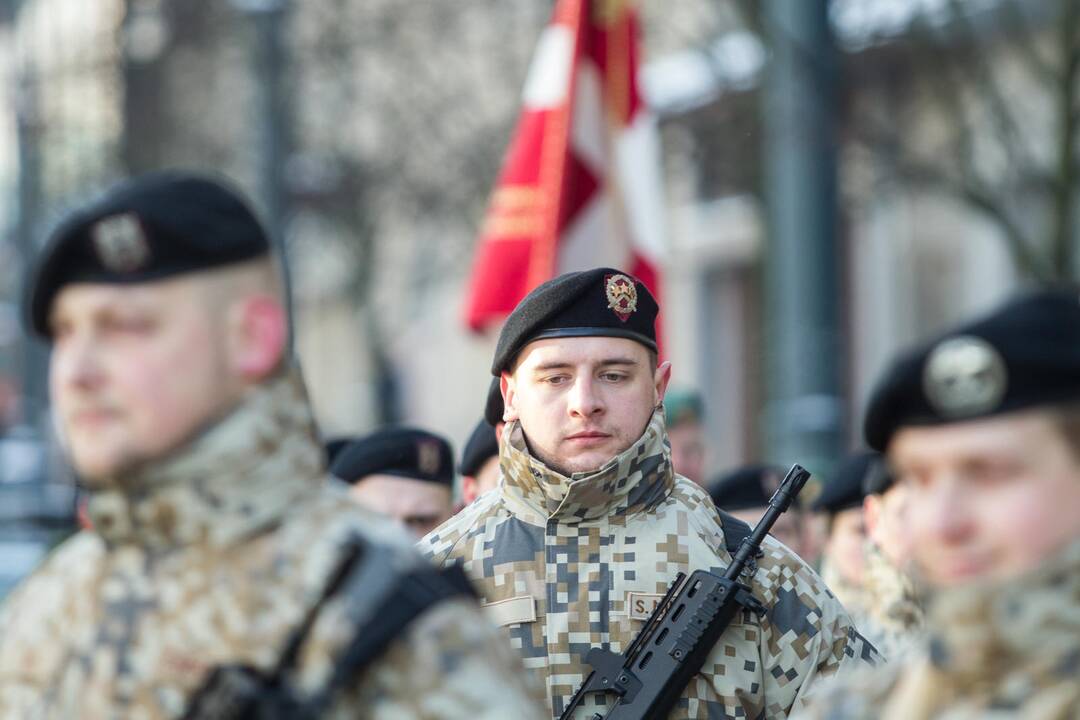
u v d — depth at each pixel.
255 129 34.19
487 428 11.73
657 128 35.06
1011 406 5.23
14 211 41.84
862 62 26.94
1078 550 5.25
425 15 46.34
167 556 5.83
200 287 5.82
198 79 46.03
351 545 5.67
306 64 46.03
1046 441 5.24
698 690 8.95
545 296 9.36
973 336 5.30
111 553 5.98
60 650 6.03
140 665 5.74
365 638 5.46
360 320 56.56
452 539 9.68
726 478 13.47
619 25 17.33
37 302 5.92
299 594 5.60
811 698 8.98
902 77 27.73
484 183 43.50
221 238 5.84
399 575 5.61
